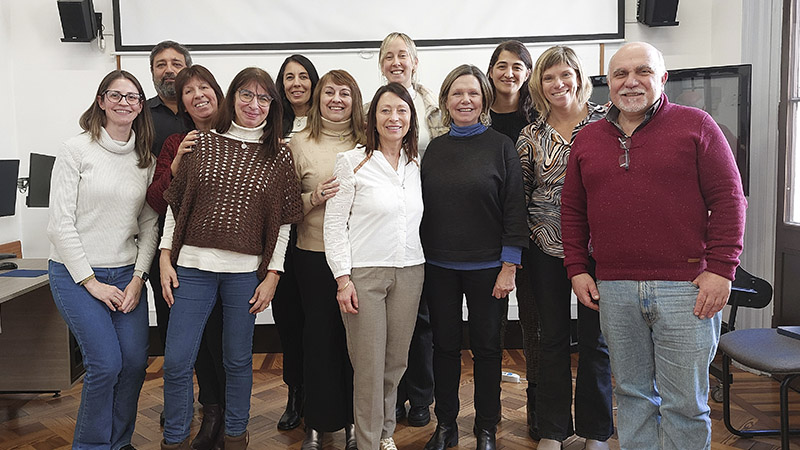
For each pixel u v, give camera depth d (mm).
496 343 2500
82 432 2352
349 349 2375
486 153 2402
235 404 2416
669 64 4324
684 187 1862
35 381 3324
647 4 4184
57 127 4320
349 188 2314
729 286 1818
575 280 2158
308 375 2545
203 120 2555
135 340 2422
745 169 3465
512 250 2381
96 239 2316
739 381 3484
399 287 2359
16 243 4215
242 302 2340
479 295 2443
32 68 4285
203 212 2250
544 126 2463
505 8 4301
